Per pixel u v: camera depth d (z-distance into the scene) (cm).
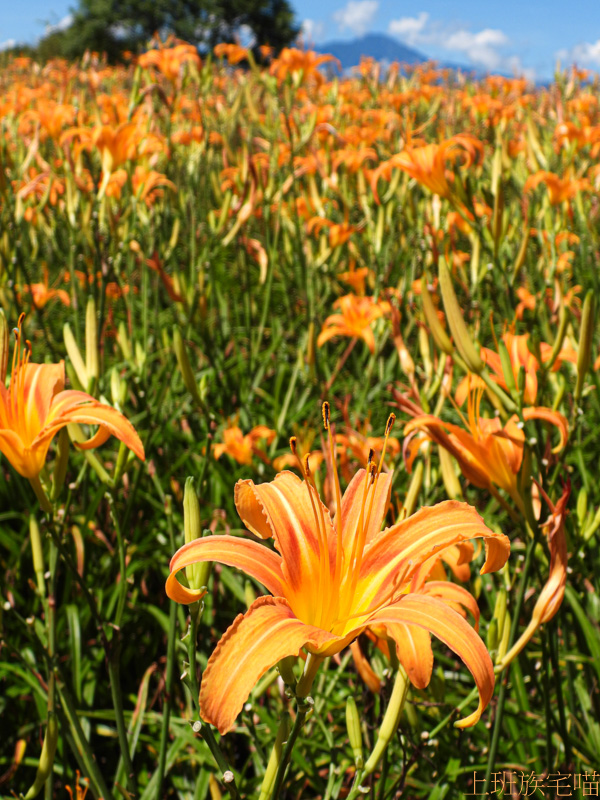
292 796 235
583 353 194
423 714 224
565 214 419
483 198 258
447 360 246
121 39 2789
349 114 683
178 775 239
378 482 137
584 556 245
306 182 563
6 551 318
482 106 723
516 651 162
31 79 1039
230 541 117
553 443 294
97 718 257
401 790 184
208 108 586
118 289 443
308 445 307
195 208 524
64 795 237
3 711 256
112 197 386
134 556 302
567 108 691
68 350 206
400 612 112
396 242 477
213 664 96
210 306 419
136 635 285
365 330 358
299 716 112
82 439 192
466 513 127
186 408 376
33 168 491
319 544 123
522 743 232
